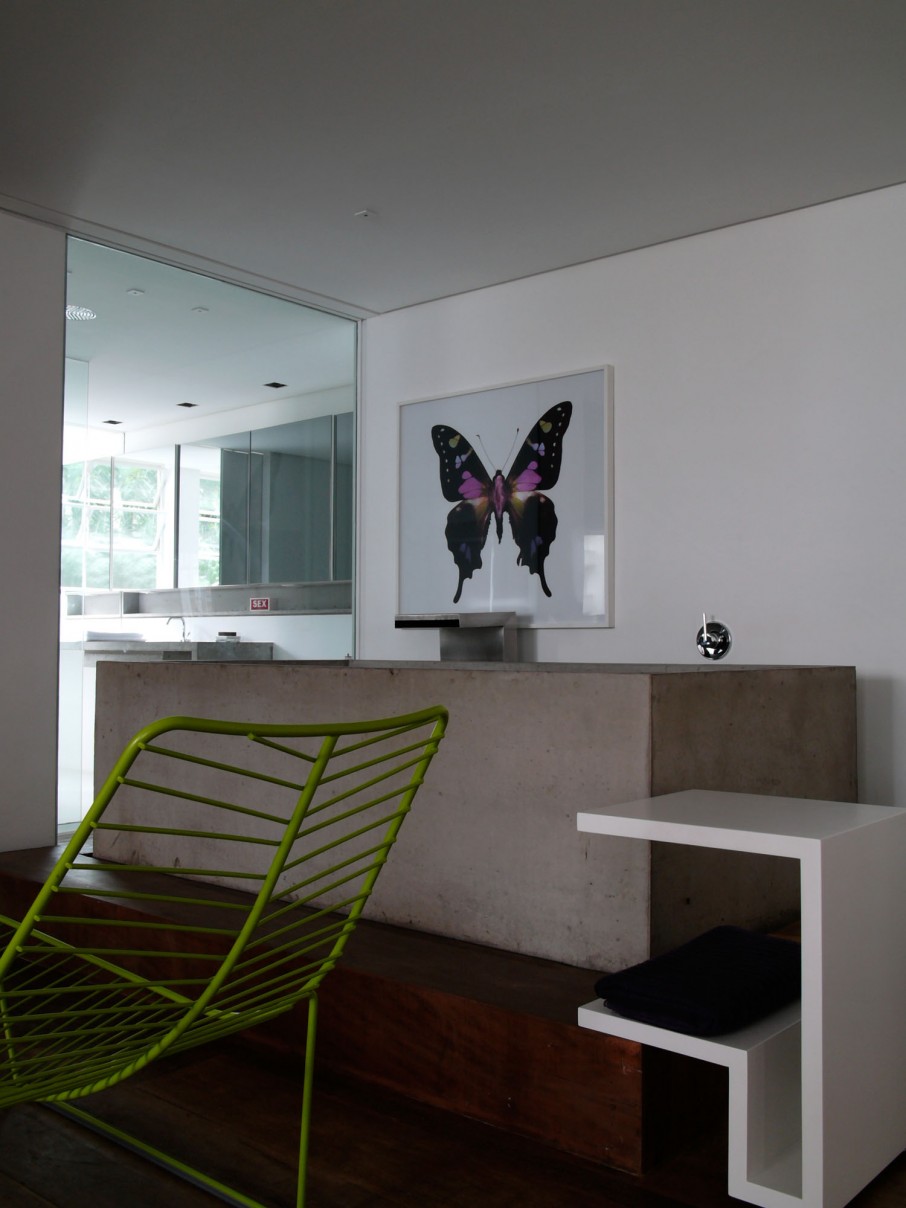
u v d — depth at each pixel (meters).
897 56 3.23
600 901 2.39
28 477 4.36
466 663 4.46
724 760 2.68
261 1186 1.89
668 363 4.69
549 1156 2.00
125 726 3.54
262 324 5.48
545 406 5.09
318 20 3.06
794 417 4.32
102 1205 1.84
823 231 4.27
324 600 5.73
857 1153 1.76
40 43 3.18
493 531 5.27
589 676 2.45
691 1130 2.09
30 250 4.44
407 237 4.70
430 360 5.59
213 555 5.20
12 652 4.28
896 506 4.06
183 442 5.09
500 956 2.51
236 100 3.52
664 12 3.01
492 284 5.32
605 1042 1.97
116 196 4.27
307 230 4.62
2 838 4.22
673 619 4.64
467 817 2.65
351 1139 2.08
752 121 3.63
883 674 4.08
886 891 1.90
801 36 3.13
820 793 3.27
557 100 3.51
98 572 4.70
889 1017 1.91
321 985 2.46
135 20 3.06
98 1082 1.52
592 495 4.90
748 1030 1.79
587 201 4.29
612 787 2.40
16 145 3.83
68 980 3.09
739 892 2.67
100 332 4.79
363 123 3.68
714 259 4.57
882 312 4.11
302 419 5.64
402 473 5.68
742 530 4.45
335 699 2.94
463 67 3.32
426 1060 2.25
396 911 2.79
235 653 5.26
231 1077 2.40
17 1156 2.04
